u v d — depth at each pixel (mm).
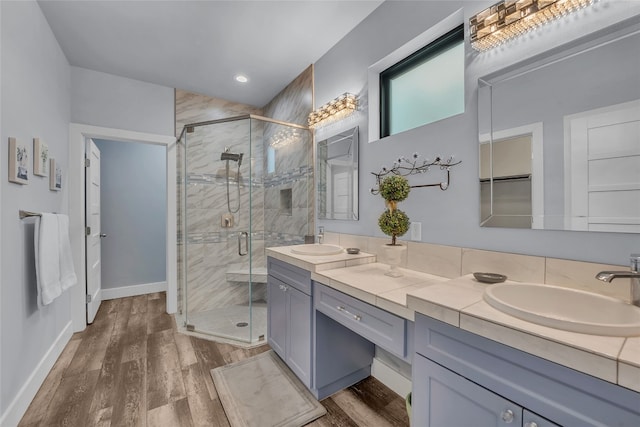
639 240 948
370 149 2014
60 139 2357
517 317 811
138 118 2922
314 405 1637
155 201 3973
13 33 1560
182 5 1896
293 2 1885
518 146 1238
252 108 3600
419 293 1052
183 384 1816
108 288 3656
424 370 996
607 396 610
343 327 1782
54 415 1530
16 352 1528
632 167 959
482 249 1369
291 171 2842
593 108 1041
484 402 821
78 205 2619
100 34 2193
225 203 3078
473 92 1413
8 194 1493
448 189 1521
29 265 1727
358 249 1981
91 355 2170
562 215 1114
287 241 2916
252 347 2322
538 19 1149
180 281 3137
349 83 2203
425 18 1643
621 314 887
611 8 1003
